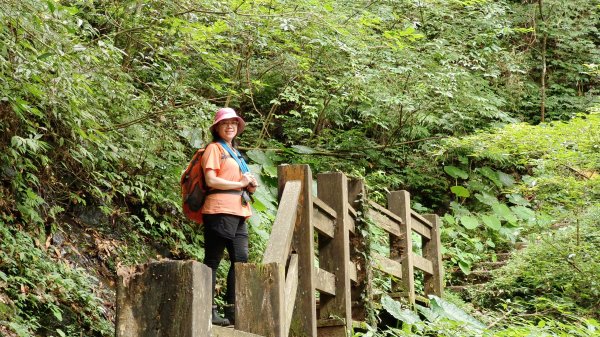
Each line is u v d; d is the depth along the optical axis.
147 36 7.18
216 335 2.94
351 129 11.47
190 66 8.85
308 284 4.68
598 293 7.93
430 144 11.70
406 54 10.37
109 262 6.19
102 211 6.57
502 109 13.46
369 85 10.34
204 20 8.06
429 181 11.88
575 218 8.98
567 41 14.15
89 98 5.93
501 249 10.84
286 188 4.73
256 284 3.69
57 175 6.32
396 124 11.40
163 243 7.02
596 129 8.41
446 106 11.20
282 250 4.14
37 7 5.00
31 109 4.89
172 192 7.25
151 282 2.46
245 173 4.77
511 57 12.86
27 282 5.05
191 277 2.44
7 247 5.11
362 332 5.65
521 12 14.19
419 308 6.71
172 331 2.41
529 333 5.75
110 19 6.91
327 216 5.23
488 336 5.96
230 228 4.68
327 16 8.30
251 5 7.66
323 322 5.20
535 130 9.16
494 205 11.28
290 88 9.75
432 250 7.87
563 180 8.70
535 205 11.77
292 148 10.38
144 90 7.74
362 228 5.82
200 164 4.74
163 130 7.11
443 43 11.08
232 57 8.07
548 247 8.87
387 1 10.62
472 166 12.62
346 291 5.23
